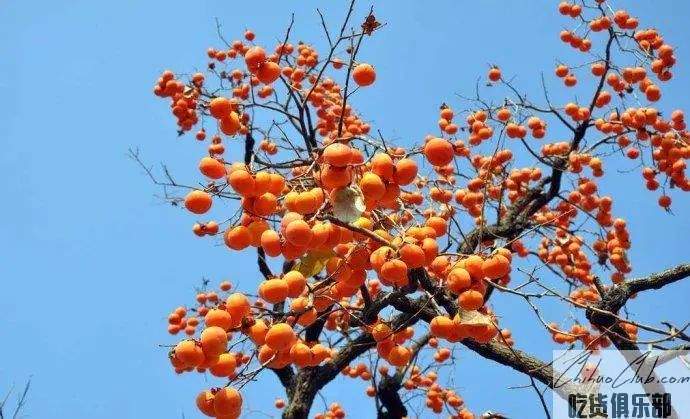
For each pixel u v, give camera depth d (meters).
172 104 6.36
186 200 2.75
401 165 2.61
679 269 4.68
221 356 2.51
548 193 6.06
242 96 6.48
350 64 3.52
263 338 2.60
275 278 2.75
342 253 3.21
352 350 5.21
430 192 5.05
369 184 2.56
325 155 2.58
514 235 5.92
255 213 2.68
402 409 6.06
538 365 4.58
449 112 5.29
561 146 6.47
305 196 2.68
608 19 5.62
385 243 2.73
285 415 5.16
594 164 5.95
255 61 3.07
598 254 5.70
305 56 5.99
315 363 2.99
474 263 2.74
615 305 4.58
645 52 5.37
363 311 3.99
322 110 6.34
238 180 2.57
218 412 2.44
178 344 2.42
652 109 5.33
